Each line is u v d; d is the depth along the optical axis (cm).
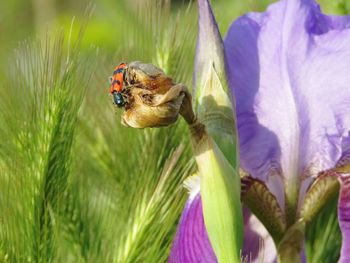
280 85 39
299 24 39
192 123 34
